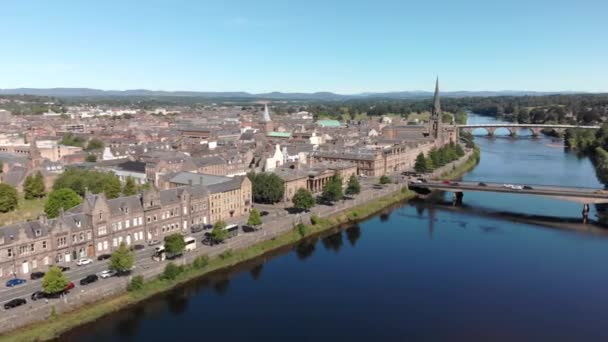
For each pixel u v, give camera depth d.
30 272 142.00
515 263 170.38
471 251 183.50
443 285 150.62
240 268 164.88
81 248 155.38
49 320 118.38
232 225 187.25
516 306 136.00
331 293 144.38
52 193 193.62
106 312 127.00
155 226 178.88
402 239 199.50
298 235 197.62
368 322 126.06
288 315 129.75
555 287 149.00
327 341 116.19
